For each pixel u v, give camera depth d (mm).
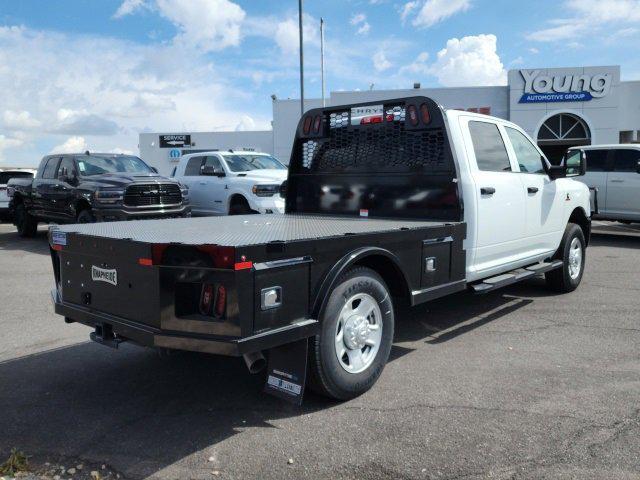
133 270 3531
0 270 9898
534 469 3109
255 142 42281
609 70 30969
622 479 2994
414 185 5430
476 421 3697
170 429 3676
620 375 4488
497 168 5863
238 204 12852
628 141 34781
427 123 5242
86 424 3766
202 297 3301
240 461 3252
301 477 3082
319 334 3688
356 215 5910
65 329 6074
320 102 35500
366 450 3350
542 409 3865
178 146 42719
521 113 31906
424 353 5090
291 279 3492
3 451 3416
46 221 14281
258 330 3289
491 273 5707
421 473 3092
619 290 7660
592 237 13797
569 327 5879
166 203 12016
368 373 4121
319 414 3848
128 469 3186
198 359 5059
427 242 4633
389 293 4414
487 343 5363
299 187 6414
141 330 3469
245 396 4203
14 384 4488
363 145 5809
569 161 6723
